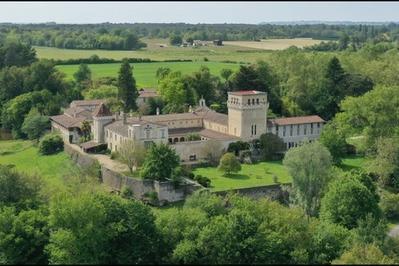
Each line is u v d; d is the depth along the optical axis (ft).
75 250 313.94
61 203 329.52
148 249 321.73
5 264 322.96
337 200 401.49
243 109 628.69
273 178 544.62
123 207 339.98
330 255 326.85
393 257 335.06
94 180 520.01
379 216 406.21
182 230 335.26
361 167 580.30
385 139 548.72
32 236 331.77
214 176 556.10
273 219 339.57
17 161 647.56
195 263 311.68
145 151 542.16
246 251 314.14
